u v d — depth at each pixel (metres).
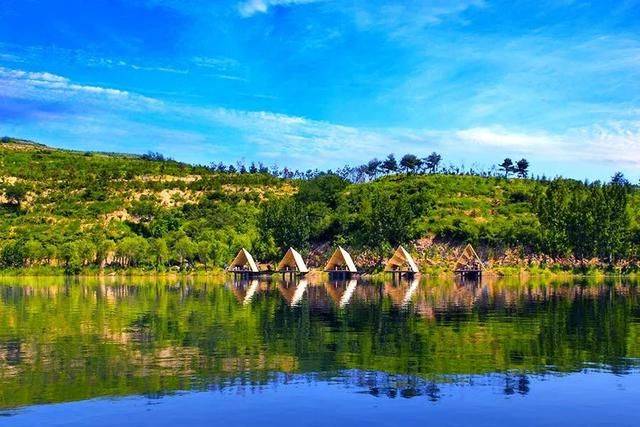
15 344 33.84
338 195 169.12
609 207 120.94
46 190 193.38
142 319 45.44
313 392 23.55
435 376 25.94
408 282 97.06
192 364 28.31
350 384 24.69
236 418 20.59
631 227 128.00
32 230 154.00
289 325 41.62
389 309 52.16
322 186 175.62
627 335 36.56
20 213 174.12
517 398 22.75
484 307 53.66
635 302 58.28
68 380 25.34
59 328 40.53
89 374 26.39
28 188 190.75
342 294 70.56
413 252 128.88
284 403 22.16
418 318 45.34
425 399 22.62
